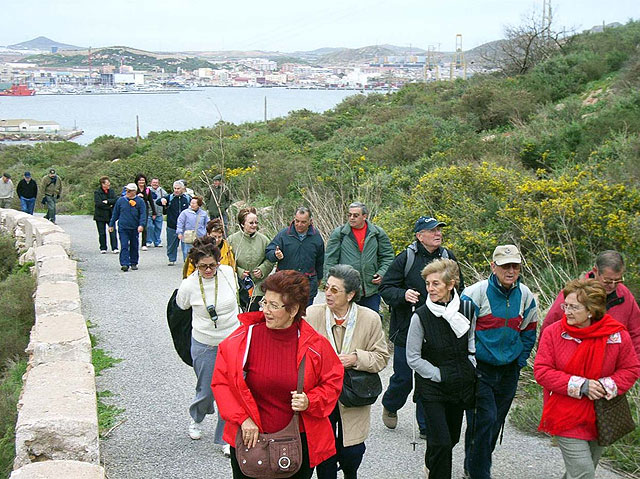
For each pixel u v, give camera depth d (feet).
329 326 16.43
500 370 17.61
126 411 23.02
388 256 25.53
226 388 13.51
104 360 28.19
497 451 20.10
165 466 18.85
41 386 18.92
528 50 115.55
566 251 33.32
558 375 15.57
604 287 17.25
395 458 19.51
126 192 47.83
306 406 13.23
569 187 36.17
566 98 86.94
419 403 20.34
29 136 286.25
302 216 27.09
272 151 90.63
